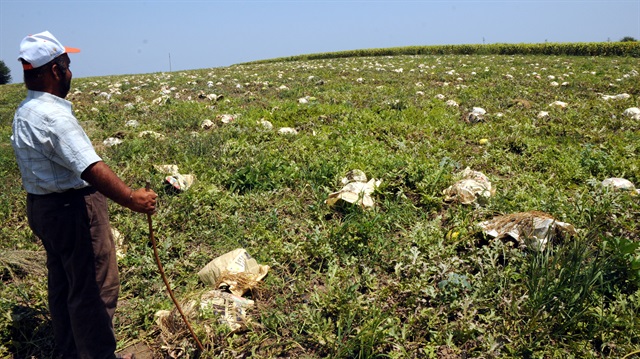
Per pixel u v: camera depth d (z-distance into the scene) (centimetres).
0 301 402
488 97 1196
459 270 416
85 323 309
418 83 1520
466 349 346
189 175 647
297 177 655
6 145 872
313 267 459
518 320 360
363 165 669
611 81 1447
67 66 287
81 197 293
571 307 359
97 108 1207
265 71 2217
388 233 504
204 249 502
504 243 452
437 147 755
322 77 1766
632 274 384
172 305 401
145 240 505
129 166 709
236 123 959
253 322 379
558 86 1370
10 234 539
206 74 2278
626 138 774
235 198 595
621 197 518
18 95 1666
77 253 297
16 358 363
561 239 439
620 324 348
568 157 684
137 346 369
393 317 370
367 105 1138
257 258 468
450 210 522
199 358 342
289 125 946
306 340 361
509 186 604
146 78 2214
